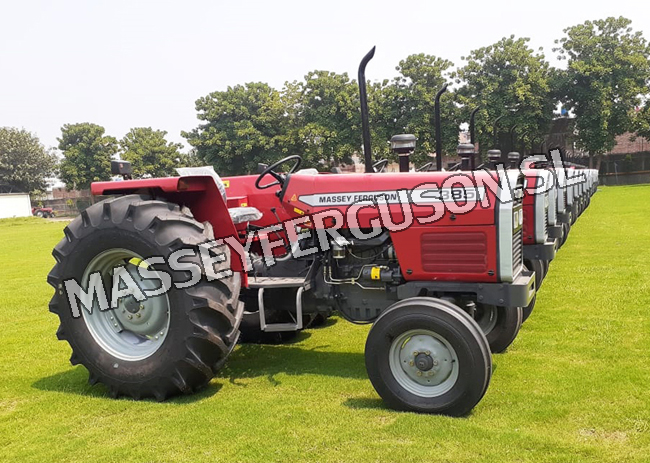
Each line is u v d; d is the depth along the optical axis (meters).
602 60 29.58
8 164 52.38
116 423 3.25
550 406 3.18
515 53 27.67
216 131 31.25
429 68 25.50
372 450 2.74
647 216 13.69
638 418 2.96
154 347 3.66
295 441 2.87
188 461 2.73
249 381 3.90
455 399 3.08
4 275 10.20
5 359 4.69
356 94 28.41
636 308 5.27
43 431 3.19
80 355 3.77
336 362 4.30
